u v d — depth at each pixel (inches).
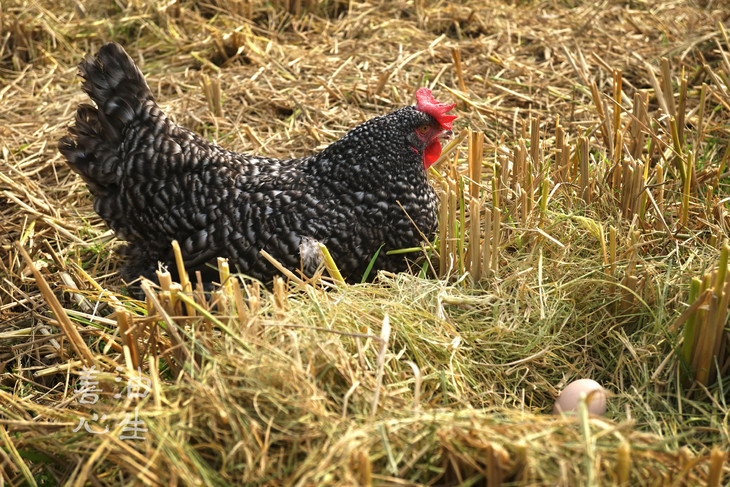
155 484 80.1
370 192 128.4
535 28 238.4
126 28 244.5
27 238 152.9
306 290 106.6
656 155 164.7
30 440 91.4
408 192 131.0
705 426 98.0
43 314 133.0
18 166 176.1
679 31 228.5
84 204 169.5
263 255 115.7
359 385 92.1
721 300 96.7
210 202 126.1
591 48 222.5
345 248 127.0
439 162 159.3
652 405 102.6
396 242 131.8
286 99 200.2
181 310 101.0
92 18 251.1
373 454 79.9
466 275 128.8
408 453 81.2
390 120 130.8
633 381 106.3
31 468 94.7
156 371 94.1
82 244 153.1
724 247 92.9
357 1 259.9
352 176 128.3
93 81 127.3
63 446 89.4
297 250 124.0
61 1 260.5
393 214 129.7
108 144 130.1
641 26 234.5
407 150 131.0
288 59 223.9
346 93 203.6
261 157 139.2
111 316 118.6
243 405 87.5
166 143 126.9
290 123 191.5
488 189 150.8
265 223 124.4
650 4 252.7
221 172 128.5
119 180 130.6
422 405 95.6
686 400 98.8
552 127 185.5
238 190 127.4
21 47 231.3
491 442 77.9
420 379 93.8
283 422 84.7
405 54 223.8
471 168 143.3
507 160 142.8
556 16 248.1
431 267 132.9
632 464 79.1
